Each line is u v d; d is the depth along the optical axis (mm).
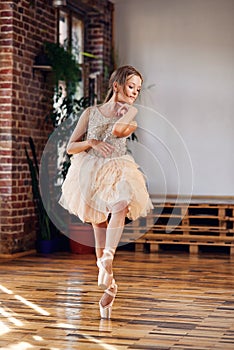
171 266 7238
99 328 4551
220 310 5113
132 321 4750
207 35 9617
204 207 8445
